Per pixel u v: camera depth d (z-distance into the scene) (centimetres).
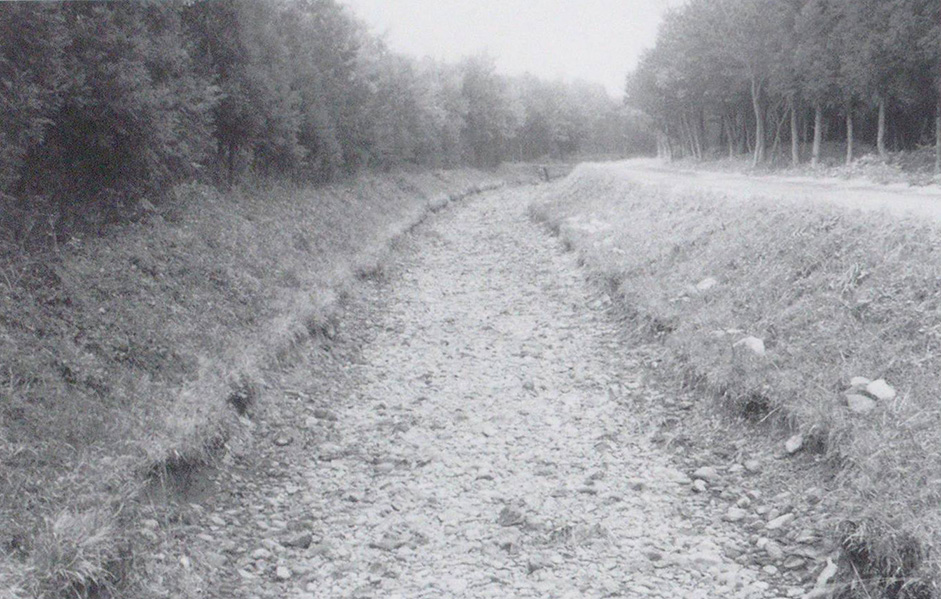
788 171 3662
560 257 2264
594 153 12419
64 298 992
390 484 910
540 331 1557
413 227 3097
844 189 2059
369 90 3606
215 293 1320
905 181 2442
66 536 626
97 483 724
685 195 1989
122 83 1159
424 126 5103
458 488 896
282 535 789
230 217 1741
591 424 1077
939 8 2970
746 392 994
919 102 3447
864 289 1038
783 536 746
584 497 864
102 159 1255
